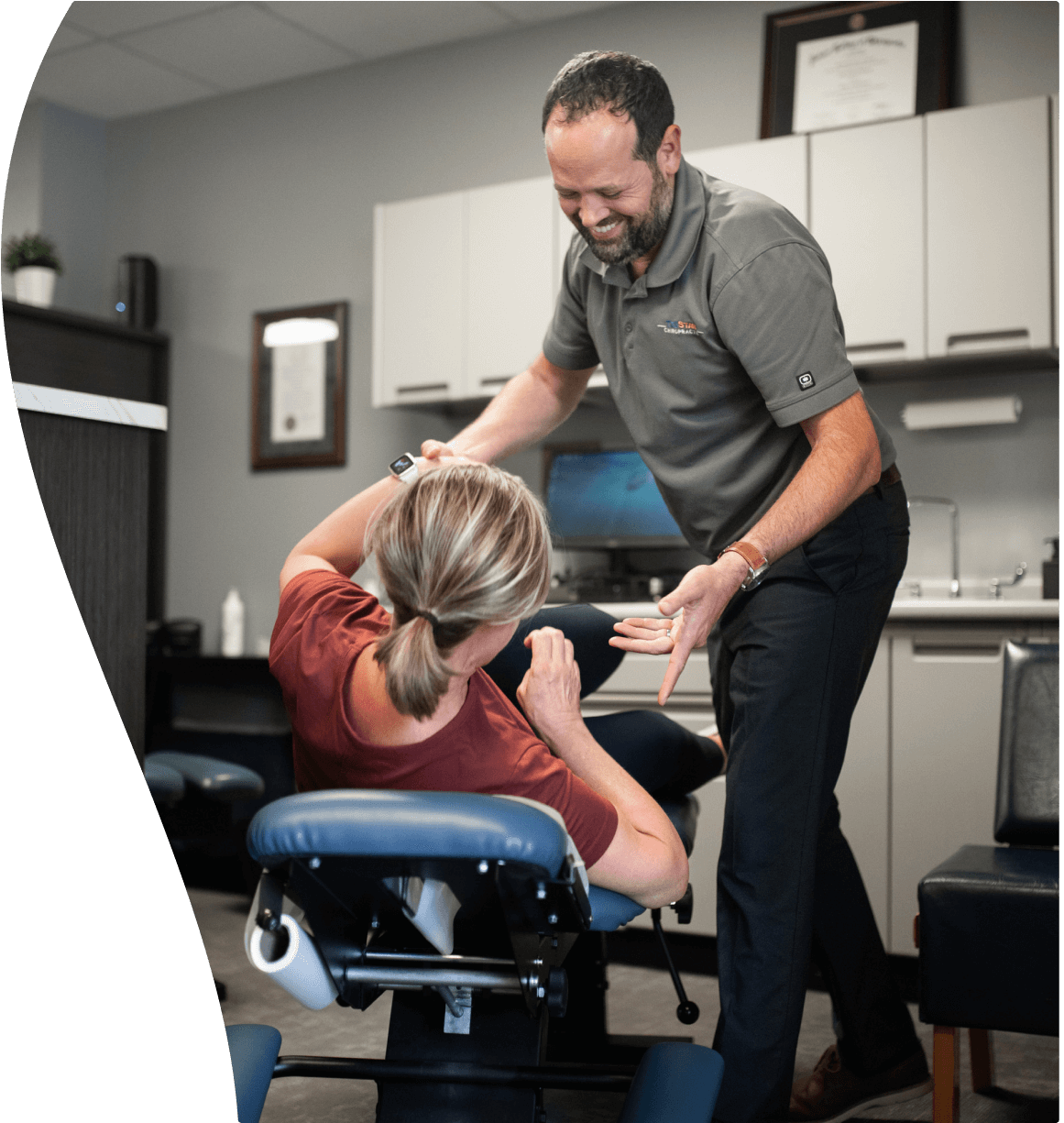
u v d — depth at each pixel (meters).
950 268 2.89
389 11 3.83
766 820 1.56
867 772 2.70
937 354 2.90
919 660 2.66
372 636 0.97
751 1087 1.52
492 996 1.12
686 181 1.54
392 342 3.67
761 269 1.47
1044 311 2.80
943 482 3.23
